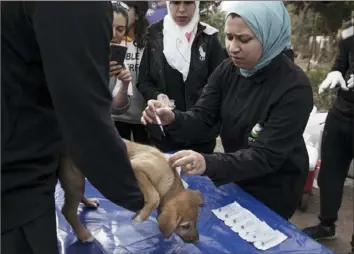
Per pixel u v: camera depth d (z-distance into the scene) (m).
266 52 1.50
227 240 1.32
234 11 1.46
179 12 2.26
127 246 1.30
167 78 2.35
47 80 0.84
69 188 1.25
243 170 1.46
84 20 0.82
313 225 2.76
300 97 1.50
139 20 2.44
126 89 2.24
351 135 2.41
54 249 1.07
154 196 1.21
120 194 1.00
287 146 1.52
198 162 1.37
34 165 0.98
